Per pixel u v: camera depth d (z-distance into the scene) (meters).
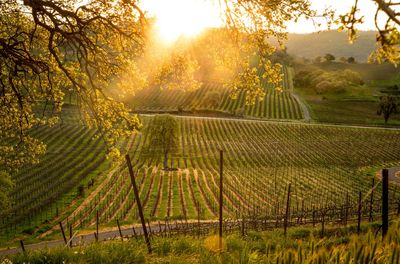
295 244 9.68
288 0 7.61
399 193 58.22
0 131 12.55
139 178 74.44
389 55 4.00
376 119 150.00
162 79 10.98
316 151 104.38
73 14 9.48
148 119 131.38
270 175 78.38
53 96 12.14
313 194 61.28
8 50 9.92
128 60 10.90
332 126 135.12
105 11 9.90
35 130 108.19
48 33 11.22
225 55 9.68
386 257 5.14
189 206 54.38
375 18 3.94
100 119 11.39
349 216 25.59
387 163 90.75
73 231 40.44
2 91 11.16
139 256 7.94
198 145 109.38
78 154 91.25
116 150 11.48
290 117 151.38
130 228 38.44
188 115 145.62
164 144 86.31
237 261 6.09
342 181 71.69
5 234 43.66
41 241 36.75
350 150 105.06
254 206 48.97
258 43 9.20
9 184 44.38
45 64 10.52
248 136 121.44
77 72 11.78
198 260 7.45
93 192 64.75
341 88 191.25
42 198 60.03
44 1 9.19
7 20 10.82
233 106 162.62
